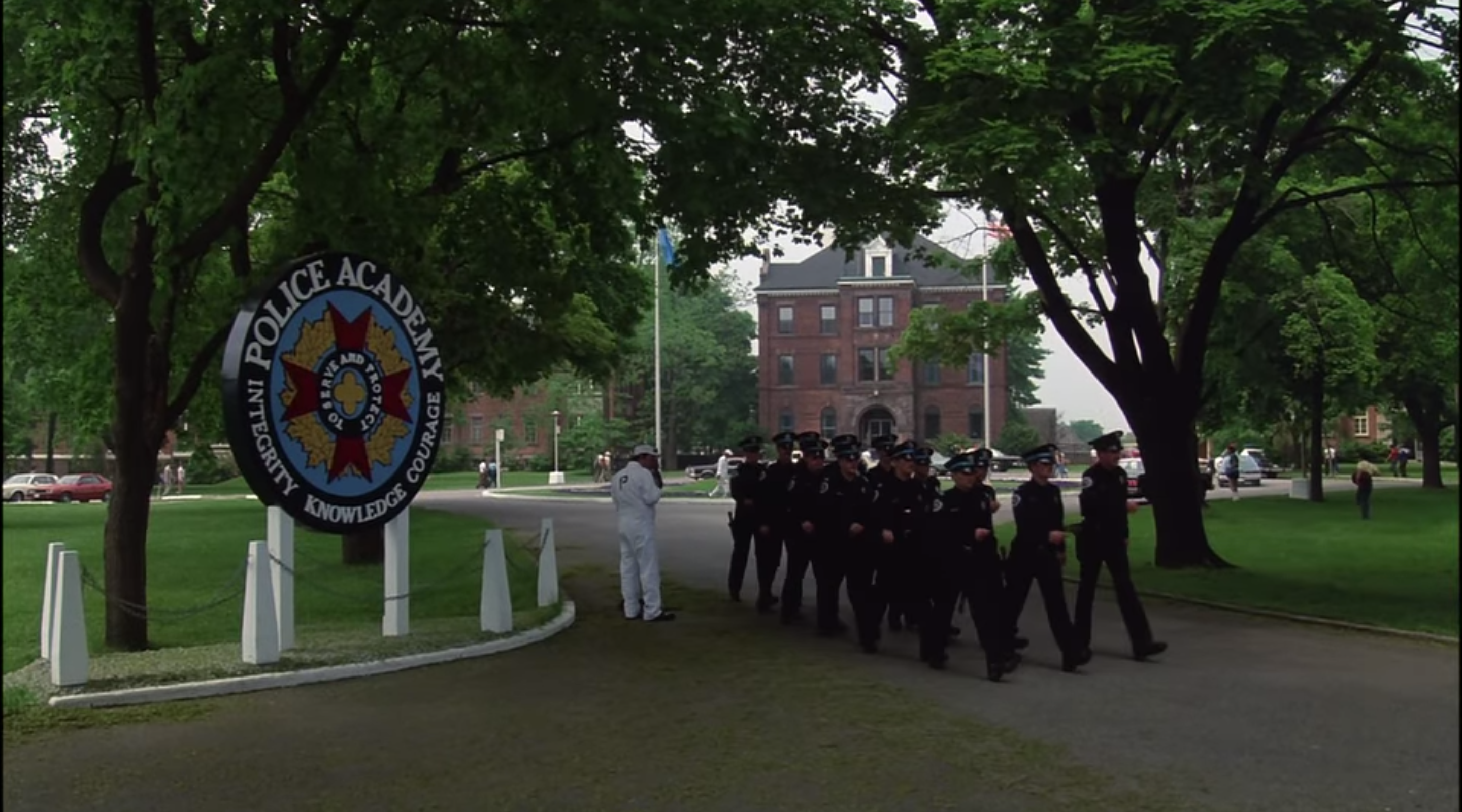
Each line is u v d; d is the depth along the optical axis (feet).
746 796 21.43
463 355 63.67
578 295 79.25
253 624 32.30
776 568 45.73
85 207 38.27
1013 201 45.47
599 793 21.70
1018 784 22.11
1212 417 109.81
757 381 272.31
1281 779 22.27
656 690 30.71
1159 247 79.51
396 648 35.14
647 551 43.09
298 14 35.32
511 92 42.68
